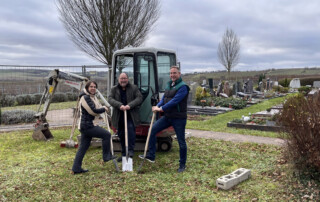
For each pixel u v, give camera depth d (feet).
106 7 39.24
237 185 13.80
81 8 39.68
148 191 13.28
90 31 40.91
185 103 15.99
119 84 17.94
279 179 14.15
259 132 27.37
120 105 17.10
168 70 21.08
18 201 12.42
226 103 50.60
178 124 15.90
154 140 16.72
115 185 14.06
